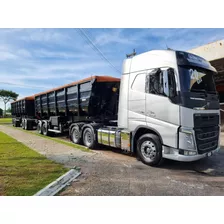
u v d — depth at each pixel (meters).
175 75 4.63
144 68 5.36
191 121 4.49
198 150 4.57
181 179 4.30
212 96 5.21
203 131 4.77
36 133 13.45
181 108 4.52
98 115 8.04
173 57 4.73
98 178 4.30
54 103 10.56
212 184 4.02
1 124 27.12
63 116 10.12
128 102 5.75
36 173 4.34
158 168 5.09
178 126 4.57
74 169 4.75
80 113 8.41
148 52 5.39
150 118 5.14
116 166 5.23
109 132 6.64
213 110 5.18
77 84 8.20
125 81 5.89
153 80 5.09
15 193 3.36
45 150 7.01
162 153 4.93
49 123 11.59
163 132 4.85
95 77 7.09
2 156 5.88
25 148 7.26
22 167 4.77
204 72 5.23
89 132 7.68
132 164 5.44
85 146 7.92
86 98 7.69
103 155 6.45
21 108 17.95
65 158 5.92
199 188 3.81
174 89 4.62
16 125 20.94
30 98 16.44
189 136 4.48
